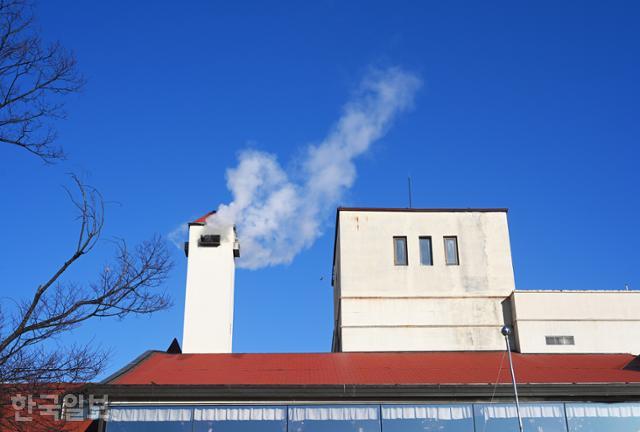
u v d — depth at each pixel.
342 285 29.02
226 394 19.83
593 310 27.95
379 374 22.31
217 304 28.47
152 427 19.64
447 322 28.44
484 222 30.16
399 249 29.84
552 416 20.39
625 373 22.64
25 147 14.59
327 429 19.83
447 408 20.27
